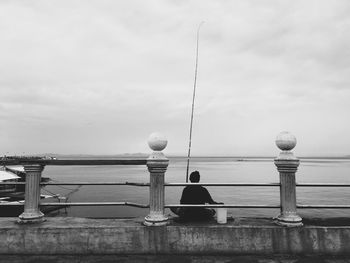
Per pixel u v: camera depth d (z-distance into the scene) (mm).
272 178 75312
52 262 4625
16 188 29875
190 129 7391
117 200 37375
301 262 4594
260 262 4602
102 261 4660
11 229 5004
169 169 126625
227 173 99938
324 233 4953
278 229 4969
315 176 80250
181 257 4828
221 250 4941
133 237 4984
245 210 31219
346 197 42062
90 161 5438
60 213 27922
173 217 5641
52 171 120125
